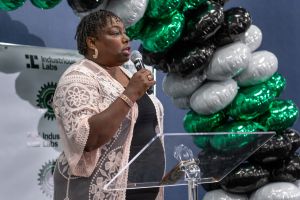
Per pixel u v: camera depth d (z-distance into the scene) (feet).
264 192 14.38
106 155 9.32
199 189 18.39
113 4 12.56
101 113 8.83
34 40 15.29
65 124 9.05
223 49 14.02
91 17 10.03
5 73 14.06
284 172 14.60
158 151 8.43
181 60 13.61
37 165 14.40
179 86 14.24
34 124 14.42
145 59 14.25
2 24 14.73
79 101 9.05
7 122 13.98
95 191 9.25
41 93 14.58
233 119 14.80
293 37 20.67
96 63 9.92
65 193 9.46
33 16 15.33
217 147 9.11
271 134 9.69
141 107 9.76
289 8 20.65
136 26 13.32
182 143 8.57
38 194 14.39
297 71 20.67
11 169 13.99
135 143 9.61
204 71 14.10
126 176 8.73
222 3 14.60
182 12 13.53
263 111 14.57
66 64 15.11
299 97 20.65
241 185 14.23
